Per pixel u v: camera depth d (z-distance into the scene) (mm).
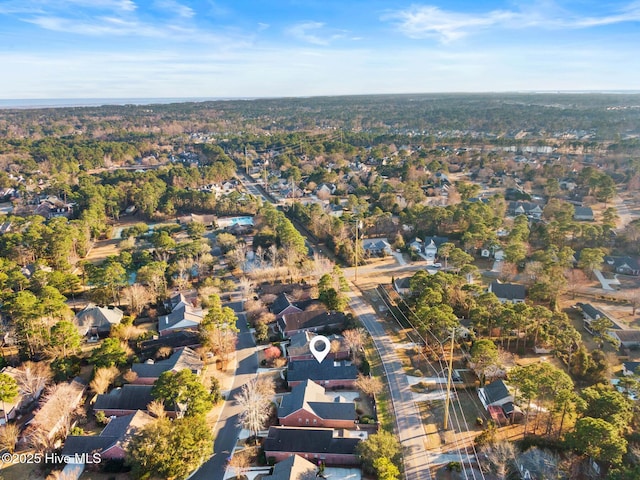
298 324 88125
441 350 79812
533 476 52031
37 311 78750
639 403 58500
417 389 70938
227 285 106938
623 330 81500
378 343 83875
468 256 108938
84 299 104375
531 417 63375
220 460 57875
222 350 81000
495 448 55312
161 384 63562
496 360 68688
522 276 107062
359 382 70062
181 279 107875
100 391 69250
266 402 65312
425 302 85062
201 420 58531
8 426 60844
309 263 112000
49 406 63406
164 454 53188
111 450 57312
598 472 52000
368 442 55156
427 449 58719
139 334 86750
